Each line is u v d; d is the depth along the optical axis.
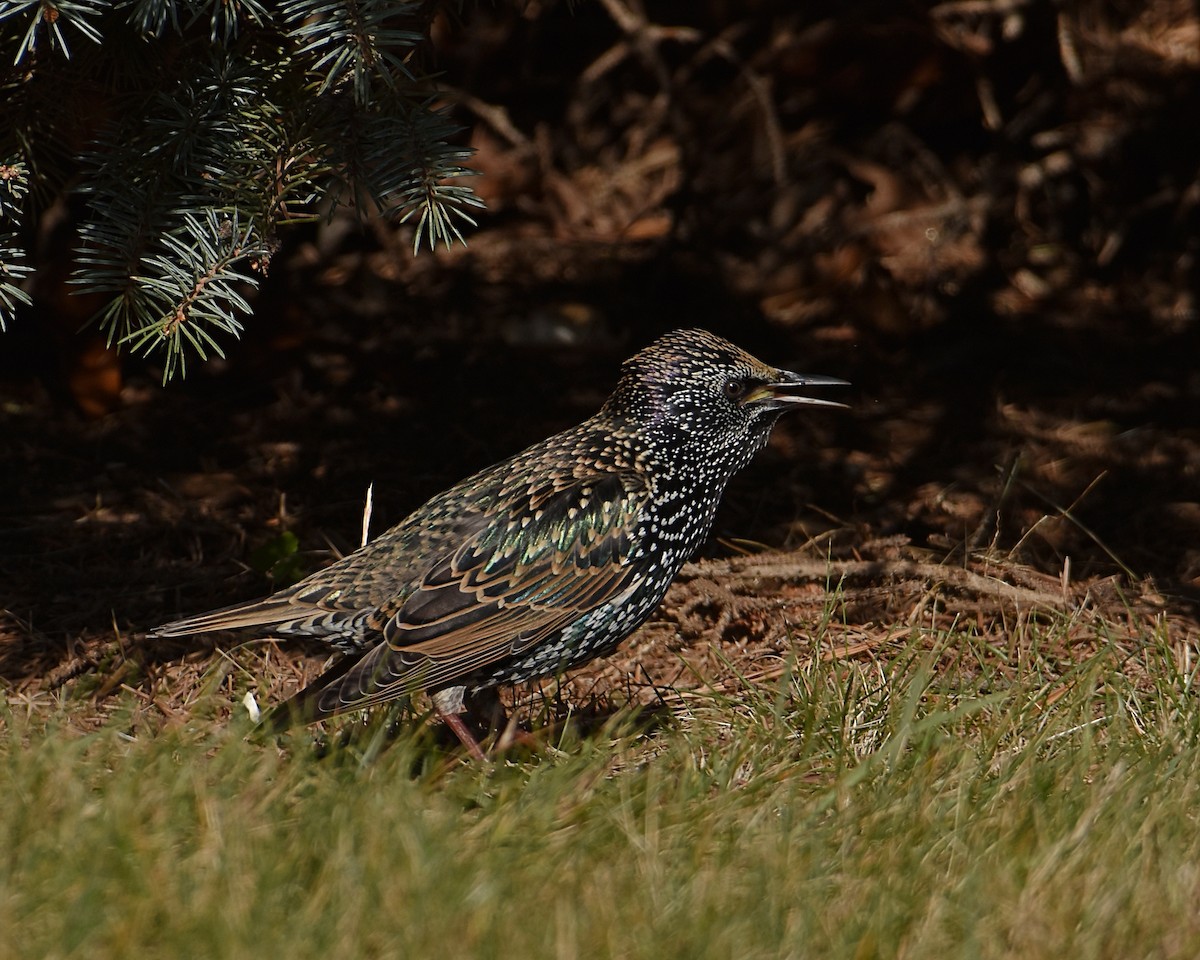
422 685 8.09
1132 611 10.51
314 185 8.91
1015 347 15.82
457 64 17.78
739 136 17.84
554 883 6.52
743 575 11.04
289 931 5.95
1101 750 8.36
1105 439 13.97
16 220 9.06
